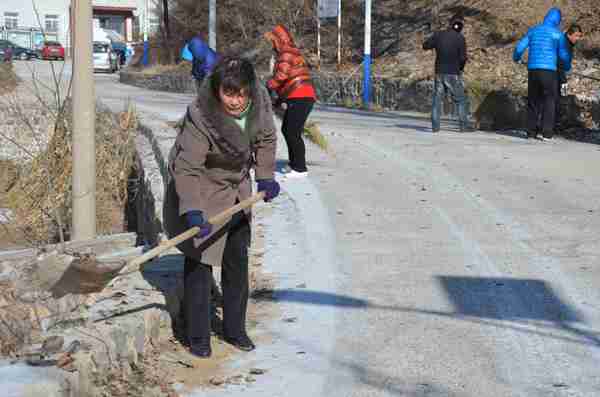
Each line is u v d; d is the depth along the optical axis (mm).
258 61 33594
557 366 5152
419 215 9273
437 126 16672
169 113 18547
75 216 8508
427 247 7953
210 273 5340
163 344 5469
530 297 6473
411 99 23000
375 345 5516
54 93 12016
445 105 21172
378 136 15891
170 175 5168
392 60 26828
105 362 4715
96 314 5277
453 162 12789
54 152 12070
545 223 8891
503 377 4988
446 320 5973
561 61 15523
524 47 15469
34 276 5695
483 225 8820
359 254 7688
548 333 5711
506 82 20484
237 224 5355
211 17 30391
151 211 9297
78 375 4336
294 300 6410
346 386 4875
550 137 15461
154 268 6348
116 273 4848
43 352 4559
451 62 16453
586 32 21484
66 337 4777
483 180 11328
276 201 9875
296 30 33125
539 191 10586
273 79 11219
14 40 64500
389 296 6508
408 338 5633
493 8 25922
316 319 6008
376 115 21312
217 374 5051
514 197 10227
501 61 22281
